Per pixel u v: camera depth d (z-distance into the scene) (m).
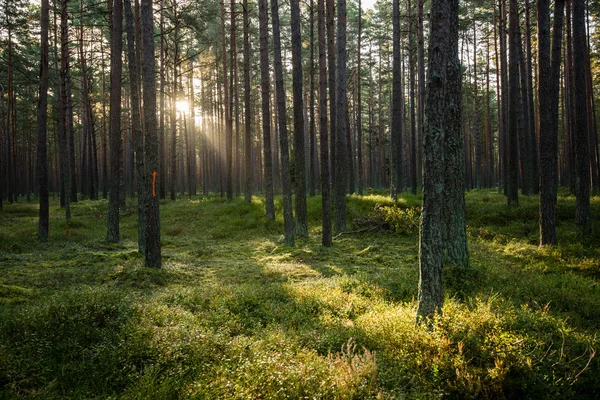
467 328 5.82
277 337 6.06
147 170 11.90
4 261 12.24
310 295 8.62
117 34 16.70
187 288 9.52
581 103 14.19
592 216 16.42
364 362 5.04
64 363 5.18
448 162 10.37
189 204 30.47
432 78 6.13
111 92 16.88
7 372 4.74
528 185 25.50
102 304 6.69
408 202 22.77
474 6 34.28
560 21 14.53
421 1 26.28
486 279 9.37
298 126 17.00
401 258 13.77
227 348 5.66
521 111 25.53
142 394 4.46
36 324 5.94
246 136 27.25
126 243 16.98
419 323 6.24
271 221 21.83
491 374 4.84
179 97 41.94
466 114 52.97
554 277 9.66
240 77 43.94
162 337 5.73
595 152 27.44
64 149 27.30
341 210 19.17
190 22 29.00
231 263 13.58
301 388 4.49
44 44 16.89
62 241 17.06
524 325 5.98
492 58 42.72
